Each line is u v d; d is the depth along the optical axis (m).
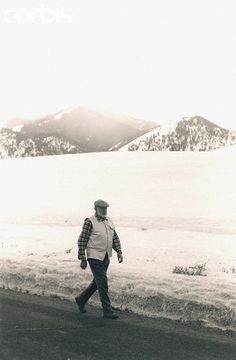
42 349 6.26
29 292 10.45
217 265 10.36
